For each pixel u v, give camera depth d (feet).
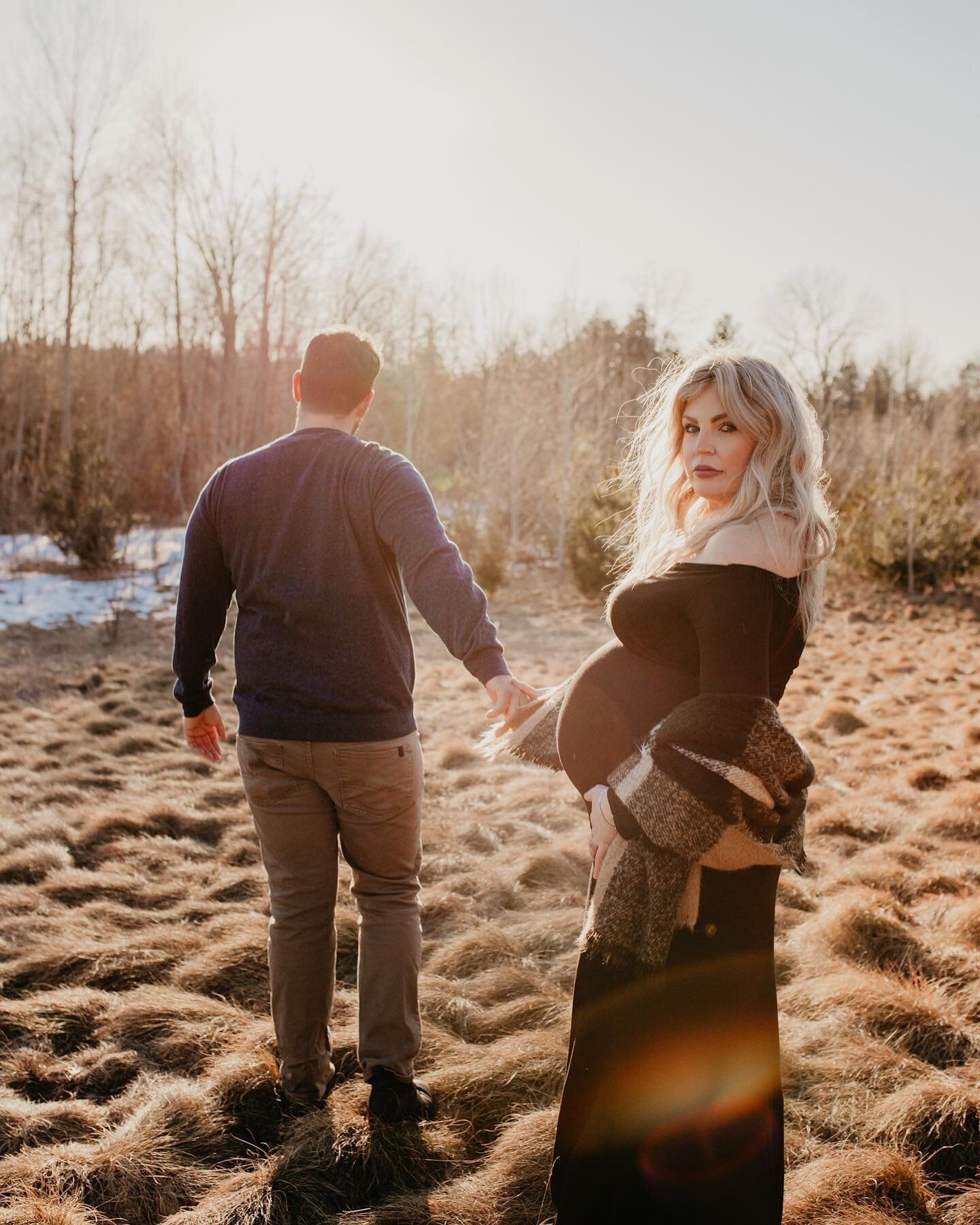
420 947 6.93
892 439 81.82
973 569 51.57
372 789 6.37
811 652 32.99
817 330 108.37
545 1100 7.13
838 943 9.64
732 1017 4.70
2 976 9.09
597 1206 4.86
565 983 9.12
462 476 66.08
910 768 16.69
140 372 87.56
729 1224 4.58
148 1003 8.32
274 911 6.75
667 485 5.32
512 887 11.51
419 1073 7.44
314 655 6.21
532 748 5.72
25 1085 7.43
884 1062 7.53
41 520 53.11
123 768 17.16
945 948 9.51
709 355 4.92
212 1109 6.97
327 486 6.17
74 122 68.49
